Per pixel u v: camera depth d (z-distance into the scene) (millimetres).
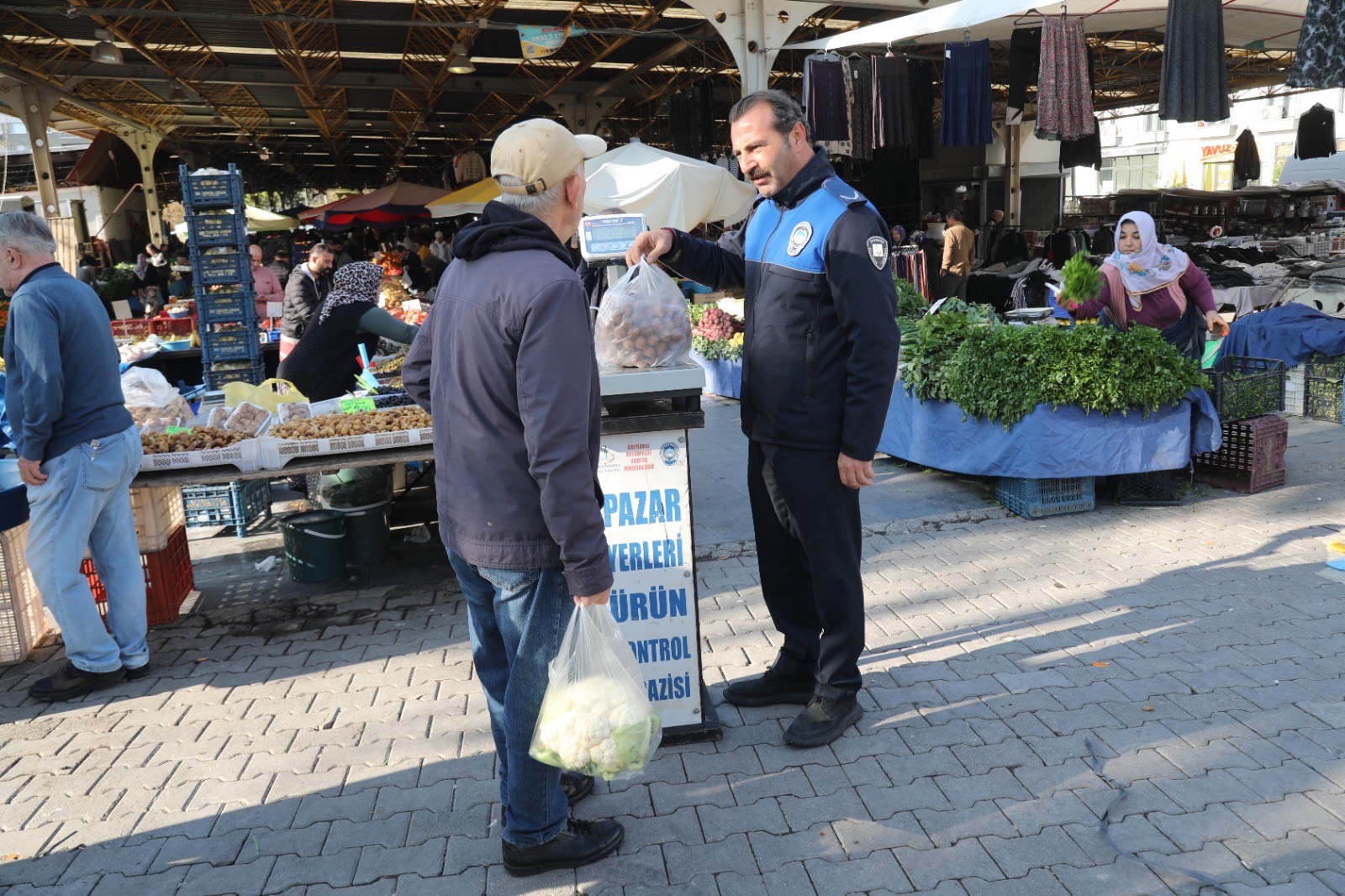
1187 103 8477
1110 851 2605
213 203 7734
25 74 20172
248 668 4156
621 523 3158
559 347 2172
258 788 3166
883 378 2947
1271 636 3873
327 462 4570
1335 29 7195
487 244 2301
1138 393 5398
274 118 29156
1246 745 3094
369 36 18469
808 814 2863
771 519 3396
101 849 2861
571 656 2434
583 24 17875
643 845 2754
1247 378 5848
